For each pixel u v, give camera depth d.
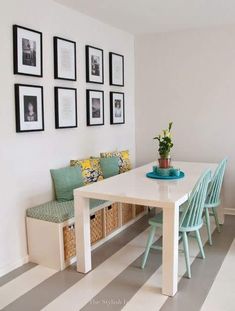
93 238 3.23
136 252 3.12
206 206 3.20
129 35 4.54
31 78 2.96
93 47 3.77
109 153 4.08
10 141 2.77
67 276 2.66
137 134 4.80
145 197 2.41
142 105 4.70
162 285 2.39
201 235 3.53
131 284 2.52
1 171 2.70
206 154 4.36
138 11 3.55
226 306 2.22
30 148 2.99
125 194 2.50
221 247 3.20
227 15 3.71
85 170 3.56
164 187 2.72
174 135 4.53
